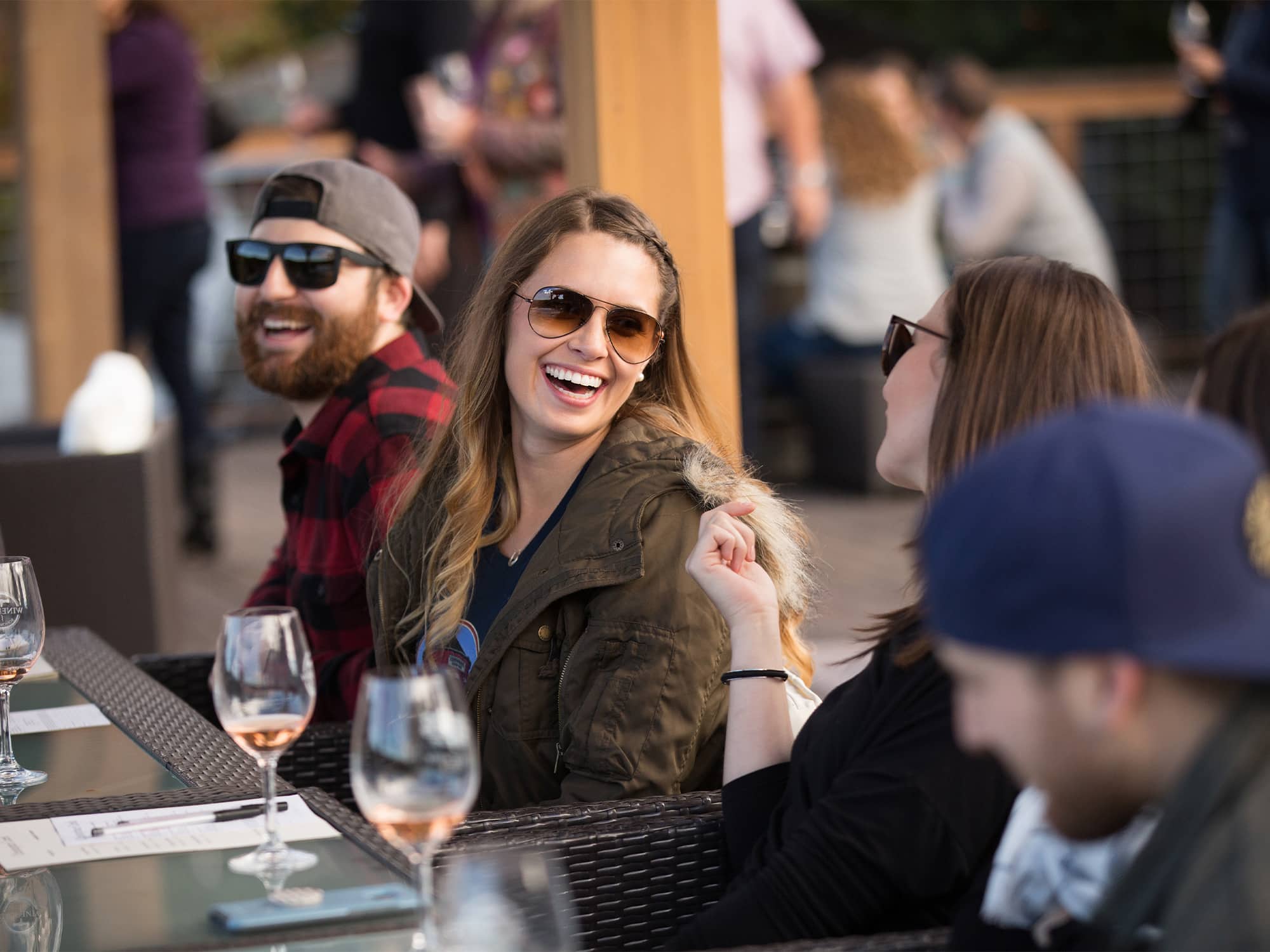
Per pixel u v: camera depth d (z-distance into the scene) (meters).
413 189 6.32
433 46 6.19
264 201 2.81
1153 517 0.95
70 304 5.90
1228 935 0.96
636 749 2.02
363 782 1.34
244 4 16.27
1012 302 1.60
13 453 5.12
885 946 1.40
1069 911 1.28
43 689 2.36
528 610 2.12
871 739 1.61
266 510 7.58
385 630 2.41
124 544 4.16
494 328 2.30
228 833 1.67
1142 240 9.84
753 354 6.16
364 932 1.40
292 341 2.76
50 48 5.81
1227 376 1.32
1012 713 1.01
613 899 1.80
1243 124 6.52
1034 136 7.58
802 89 6.50
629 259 2.27
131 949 1.36
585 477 2.20
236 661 1.59
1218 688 0.99
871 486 7.33
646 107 3.11
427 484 2.40
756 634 1.94
